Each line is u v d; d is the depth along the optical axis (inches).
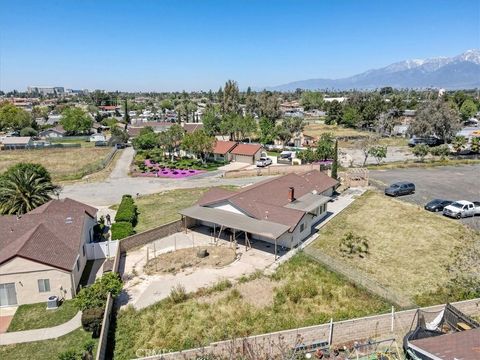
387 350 856.3
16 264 1056.8
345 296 1107.3
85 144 4662.9
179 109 6628.9
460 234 1569.9
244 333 936.9
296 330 869.2
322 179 2098.9
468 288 1127.6
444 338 753.0
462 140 3435.0
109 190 2413.9
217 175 2849.4
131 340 917.2
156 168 3088.1
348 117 5644.7
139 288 1165.7
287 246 1454.2
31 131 5305.1
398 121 5359.3
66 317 1021.8
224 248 1445.6
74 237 1266.0
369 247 1462.8
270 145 4222.4
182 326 970.7
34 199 1675.7
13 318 1017.5
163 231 1572.3
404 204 1972.2
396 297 1091.9
